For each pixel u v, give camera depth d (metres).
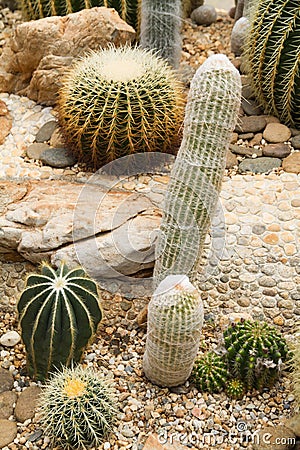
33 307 2.54
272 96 3.79
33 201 3.16
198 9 4.86
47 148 3.67
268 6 3.56
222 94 2.53
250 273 3.12
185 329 2.41
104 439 2.53
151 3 3.93
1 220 3.07
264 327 2.68
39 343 2.59
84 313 2.56
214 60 2.57
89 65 3.38
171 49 4.08
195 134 2.58
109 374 2.77
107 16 3.89
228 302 3.06
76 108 3.28
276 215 3.33
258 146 3.75
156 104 3.25
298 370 2.53
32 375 2.74
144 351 2.87
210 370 2.68
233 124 2.61
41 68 3.92
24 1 4.44
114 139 3.29
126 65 3.33
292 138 3.77
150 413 2.62
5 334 2.94
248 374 2.65
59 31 3.88
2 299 3.10
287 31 3.54
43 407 2.49
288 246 3.20
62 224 3.03
